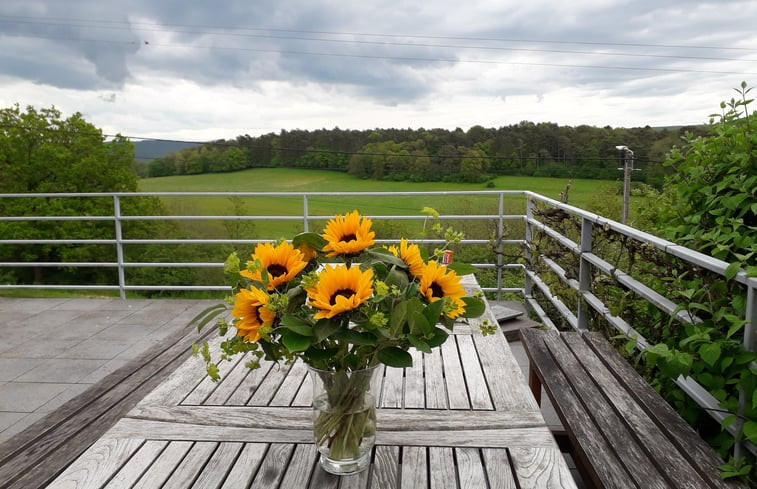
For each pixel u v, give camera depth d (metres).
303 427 1.39
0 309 4.71
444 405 1.51
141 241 4.79
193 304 4.81
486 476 1.16
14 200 23.67
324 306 0.98
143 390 1.84
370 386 1.17
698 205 2.30
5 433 2.70
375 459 1.24
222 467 1.21
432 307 1.04
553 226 3.90
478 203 10.67
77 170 23.77
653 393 1.79
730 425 1.60
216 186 27.27
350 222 1.19
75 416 1.67
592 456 1.46
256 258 1.09
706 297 1.99
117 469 1.20
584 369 2.04
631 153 15.24
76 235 23.69
